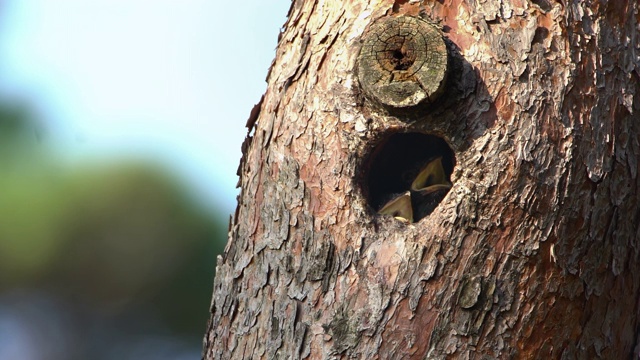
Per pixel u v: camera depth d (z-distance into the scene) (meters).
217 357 5.02
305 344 4.97
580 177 4.96
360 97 4.97
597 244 4.96
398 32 4.96
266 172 5.01
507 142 4.95
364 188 4.98
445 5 4.98
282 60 5.03
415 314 4.95
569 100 4.96
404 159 5.07
